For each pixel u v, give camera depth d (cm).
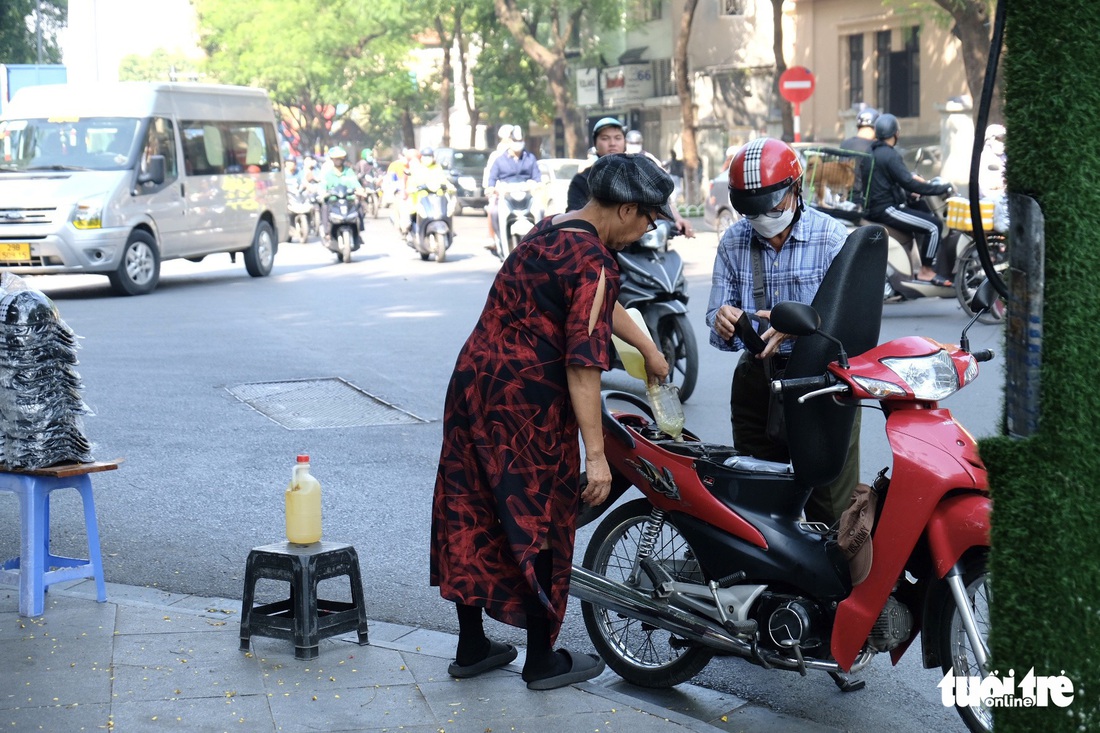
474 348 428
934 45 3234
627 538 482
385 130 7519
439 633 500
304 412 959
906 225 1310
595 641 471
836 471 416
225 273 2134
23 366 493
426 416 941
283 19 5697
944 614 385
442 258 2211
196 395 1012
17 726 395
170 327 1399
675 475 435
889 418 392
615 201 420
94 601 521
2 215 1681
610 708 420
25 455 496
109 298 1719
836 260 422
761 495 423
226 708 413
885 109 3431
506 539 425
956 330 1232
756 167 453
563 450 425
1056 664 272
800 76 2548
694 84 4288
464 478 431
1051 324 266
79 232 1683
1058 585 270
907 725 428
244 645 467
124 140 1786
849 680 454
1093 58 259
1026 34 263
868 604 389
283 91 6219
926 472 376
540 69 4766
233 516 685
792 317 387
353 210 2250
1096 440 269
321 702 420
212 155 1947
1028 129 264
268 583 577
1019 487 272
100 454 821
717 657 481
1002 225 1216
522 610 429
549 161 2586
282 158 2164
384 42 5569
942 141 2795
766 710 440
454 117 7019
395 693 430
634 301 952
